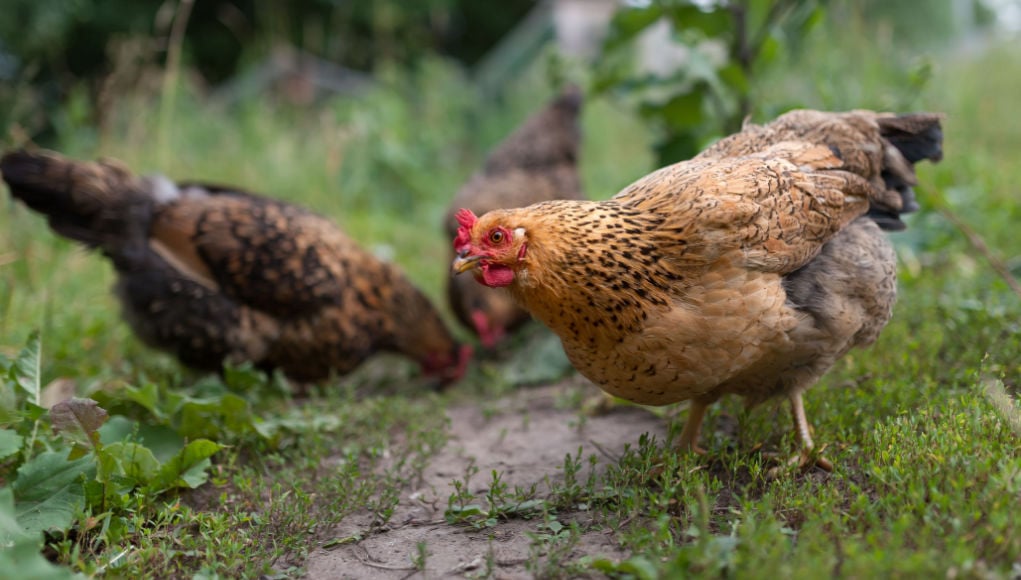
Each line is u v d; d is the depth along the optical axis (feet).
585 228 3.43
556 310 3.46
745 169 3.57
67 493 3.47
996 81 9.45
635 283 3.40
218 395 4.44
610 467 3.71
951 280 4.92
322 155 9.51
